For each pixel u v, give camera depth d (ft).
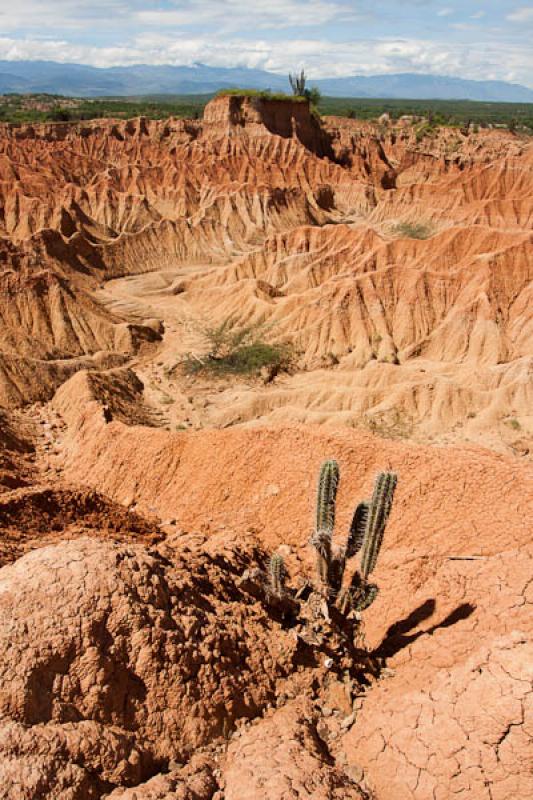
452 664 36.32
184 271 255.50
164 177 344.08
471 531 48.08
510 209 262.06
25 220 250.16
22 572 32.22
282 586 41.45
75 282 218.79
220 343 173.17
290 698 36.17
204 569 42.75
